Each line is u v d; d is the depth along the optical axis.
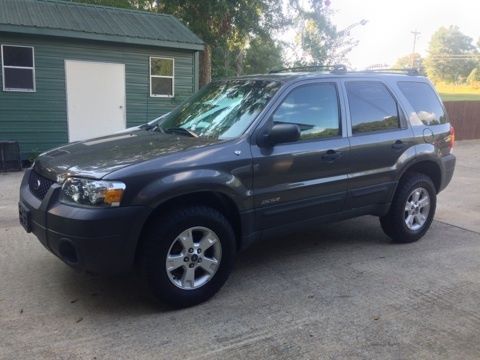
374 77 5.20
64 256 3.54
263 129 4.13
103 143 4.29
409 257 5.04
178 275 3.80
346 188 4.71
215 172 3.79
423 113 5.57
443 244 5.50
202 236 3.84
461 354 3.21
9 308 3.75
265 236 4.27
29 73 11.39
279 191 4.20
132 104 12.90
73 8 12.94
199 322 3.59
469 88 72.06
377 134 4.97
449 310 3.83
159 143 4.10
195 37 13.27
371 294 4.11
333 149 4.55
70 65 11.82
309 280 4.39
